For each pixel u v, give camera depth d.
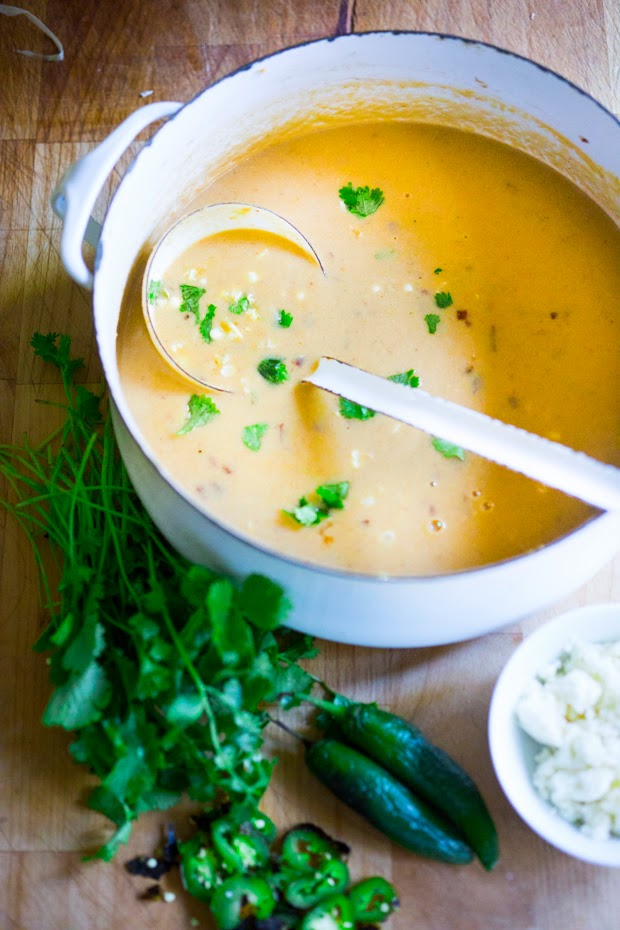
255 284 0.95
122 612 0.90
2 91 1.03
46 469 0.97
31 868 0.91
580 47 1.02
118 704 0.88
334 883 0.90
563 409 0.93
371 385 0.89
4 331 0.99
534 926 0.90
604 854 0.87
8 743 0.93
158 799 0.89
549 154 0.97
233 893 0.89
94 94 1.03
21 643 0.94
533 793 0.89
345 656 0.94
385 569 0.90
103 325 0.88
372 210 0.97
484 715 0.93
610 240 0.96
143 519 0.93
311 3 1.03
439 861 0.90
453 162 0.98
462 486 0.91
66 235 0.87
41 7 1.04
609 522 0.86
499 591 0.87
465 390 0.94
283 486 0.91
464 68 0.95
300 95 0.97
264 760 0.90
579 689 0.89
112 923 0.90
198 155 0.96
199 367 0.93
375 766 0.90
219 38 1.03
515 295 0.95
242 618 0.87
